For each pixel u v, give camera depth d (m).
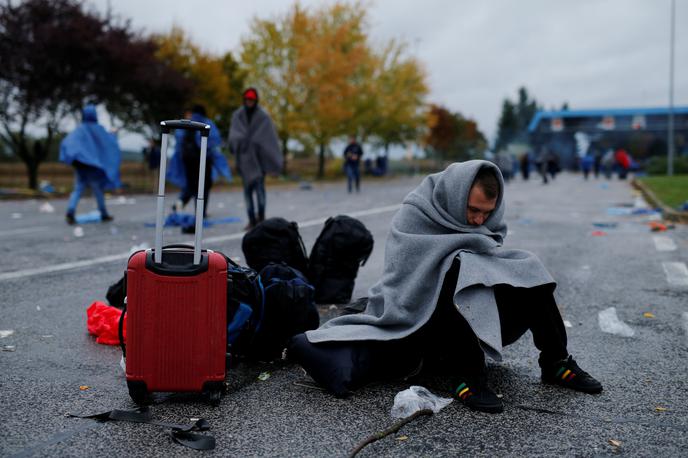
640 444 2.30
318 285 4.42
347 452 2.23
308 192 19.28
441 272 2.70
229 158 30.58
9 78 17.30
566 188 20.67
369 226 9.18
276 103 30.48
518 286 2.62
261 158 8.57
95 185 9.56
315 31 30.73
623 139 38.09
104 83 19.53
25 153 18.42
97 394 2.77
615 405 2.66
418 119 37.34
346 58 30.61
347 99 31.45
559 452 2.23
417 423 2.47
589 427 2.44
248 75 30.91
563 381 2.86
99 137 9.42
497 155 29.23
